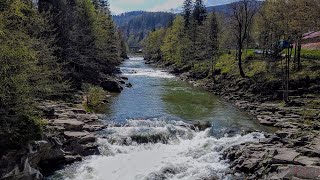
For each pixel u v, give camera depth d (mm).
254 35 84562
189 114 38750
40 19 32938
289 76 47062
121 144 27672
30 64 22047
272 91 46562
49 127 25359
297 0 39656
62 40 47094
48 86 27906
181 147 27719
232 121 35719
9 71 19641
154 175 22094
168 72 91625
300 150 23016
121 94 51750
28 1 33625
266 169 21281
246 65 62031
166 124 32906
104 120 34094
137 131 29828
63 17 48406
